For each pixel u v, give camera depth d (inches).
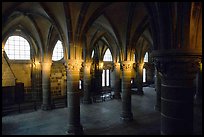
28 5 469.4
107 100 949.2
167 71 231.1
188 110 226.7
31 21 637.3
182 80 225.8
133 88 1332.4
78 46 460.1
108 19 541.0
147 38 822.5
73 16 442.0
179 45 217.9
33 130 513.7
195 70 221.6
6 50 826.8
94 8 458.9
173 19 219.6
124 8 498.3
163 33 228.4
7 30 662.5
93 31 793.6
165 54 224.8
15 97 844.6
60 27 476.1
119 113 688.4
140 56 1104.8
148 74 1523.1
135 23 545.3
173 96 230.1
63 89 1008.2
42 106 750.5
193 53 213.3
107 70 1259.8
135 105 817.5
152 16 268.4
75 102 468.8
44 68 736.3
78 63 463.8
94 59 1127.6
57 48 998.4
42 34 693.9
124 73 577.6
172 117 230.4
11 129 524.1
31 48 879.1
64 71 1013.2
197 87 827.4
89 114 674.8
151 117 629.9
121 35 560.7
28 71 890.7
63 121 595.8
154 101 908.0
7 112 705.6
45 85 743.7
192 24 218.5
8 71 788.6
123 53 569.3
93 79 1130.0
